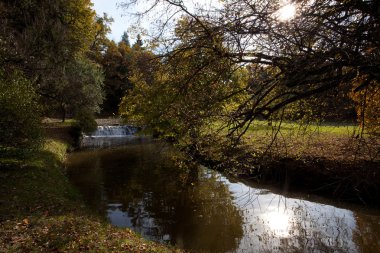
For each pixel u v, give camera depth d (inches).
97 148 1205.1
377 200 468.4
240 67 209.3
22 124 551.8
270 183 604.4
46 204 409.1
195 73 210.1
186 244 375.6
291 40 173.3
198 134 241.1
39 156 713.6
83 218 371.6
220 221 446.3
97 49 1549.0
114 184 645.3
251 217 462.3
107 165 846.5
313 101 209.3
